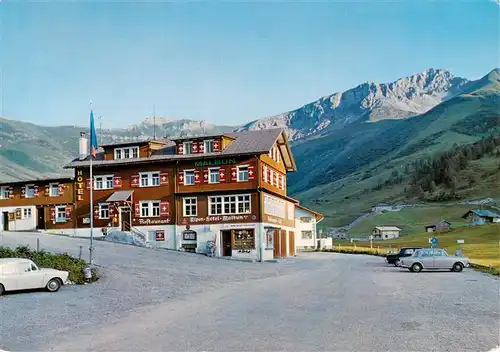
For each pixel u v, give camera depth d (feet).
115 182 215.31
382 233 652.89
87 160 225.56
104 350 46.73
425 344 47.65
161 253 179.01
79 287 95.86
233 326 57.11
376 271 149.28
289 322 59.16
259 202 196.44
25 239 178.91
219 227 199.41
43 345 49.34
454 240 458.91
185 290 95.30
